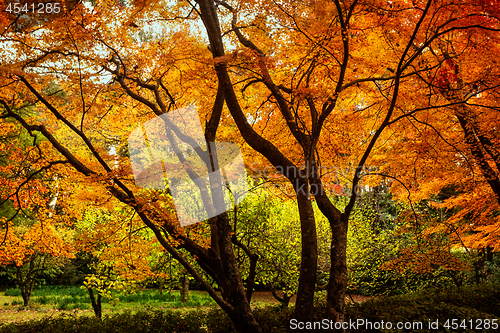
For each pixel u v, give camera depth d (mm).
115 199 5793
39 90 5508
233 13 6289
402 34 5934
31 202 6789
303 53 5672
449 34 6402
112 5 5543
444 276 10367
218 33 5297
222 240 5387
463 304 7105
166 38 5840
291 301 12727
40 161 6305
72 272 19906
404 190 8500
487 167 7156
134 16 5469
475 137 6977
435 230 8859
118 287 7965
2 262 7039
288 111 5734
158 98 5727
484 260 11445
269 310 6566
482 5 4422
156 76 6059
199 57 5742
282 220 9234
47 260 13758
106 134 7289
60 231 9000
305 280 4672
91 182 4918
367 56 6531
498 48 5961
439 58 6473
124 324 5980
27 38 4910
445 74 6133
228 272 5234
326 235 9812
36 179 6543
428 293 7914
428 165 7391
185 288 13250
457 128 8023
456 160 7371
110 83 5773
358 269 9867
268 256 8539
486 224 9328
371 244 9969
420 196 8422
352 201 4996
